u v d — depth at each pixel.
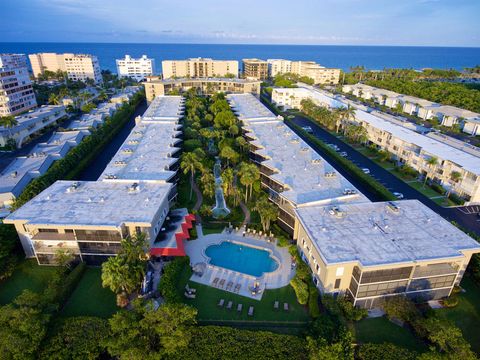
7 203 82.31
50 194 67.38
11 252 59.41
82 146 107.19
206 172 81.88
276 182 75.12
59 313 50.00
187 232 67.31
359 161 113.44
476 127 138.00
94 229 57.06
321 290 52.06
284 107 183.75
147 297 52.84
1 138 119.62
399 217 60.44
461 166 87.00
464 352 39.16
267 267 61.53
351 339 41.81
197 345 42.94
